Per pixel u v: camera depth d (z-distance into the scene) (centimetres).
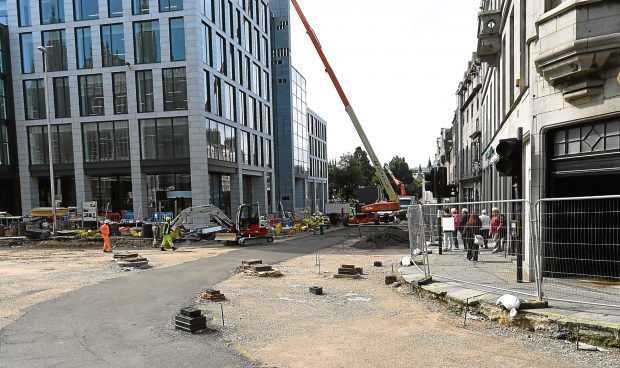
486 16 1628
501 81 1594
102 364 545
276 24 5419
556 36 772
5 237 2575
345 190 7138
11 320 766
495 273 930
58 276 1266
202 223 3008
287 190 5369
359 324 705
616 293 685
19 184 3409
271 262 1590
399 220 3681
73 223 3038
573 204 762
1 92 3278
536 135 870
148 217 3200
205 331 680
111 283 1125
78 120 3216
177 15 3053
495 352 554
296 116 5788
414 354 557
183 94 3100
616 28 706
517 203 812
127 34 3125
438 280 912
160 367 531
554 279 771
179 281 1154
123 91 3177
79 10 3216
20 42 3312
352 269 1190
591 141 787
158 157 3133
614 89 730
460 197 3794
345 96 2658
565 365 505
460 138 3828
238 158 3762
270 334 661
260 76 4491
